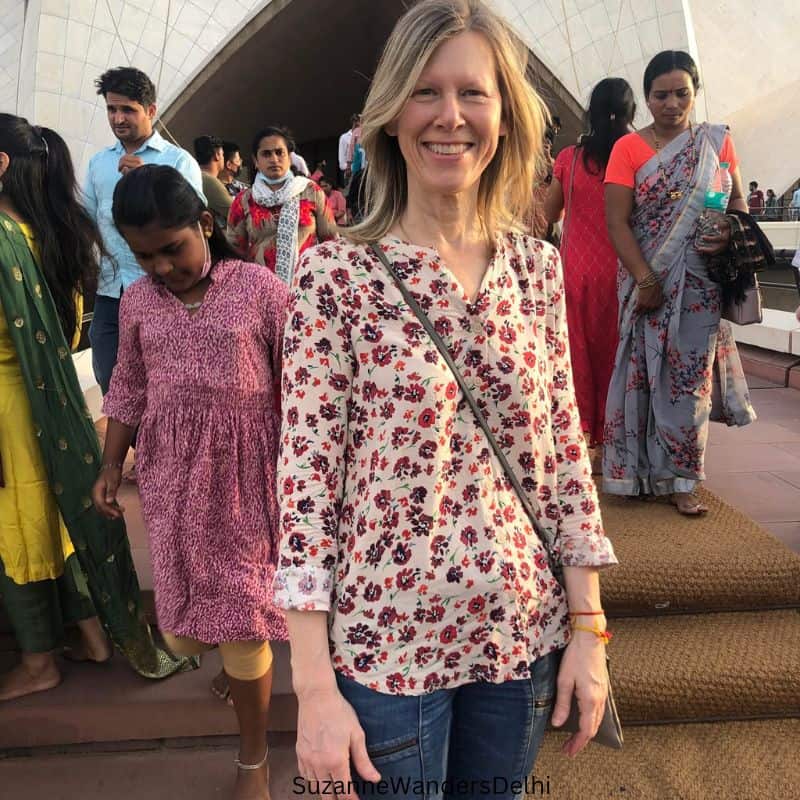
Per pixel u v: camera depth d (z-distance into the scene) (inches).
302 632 42.4
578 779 85.2
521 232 49.4
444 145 43.8
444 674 44.1
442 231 46.1
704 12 1138.0
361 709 43.2
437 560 43.4
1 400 84.6
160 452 72.3
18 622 92.8
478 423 44.9
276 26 783.7
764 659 93.6
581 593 48.9
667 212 111.6
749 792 82.9
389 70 43.7
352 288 43.2
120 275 131.0
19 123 83.9
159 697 93.6
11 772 90.7
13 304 80.7
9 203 83.8
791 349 210.8
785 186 1111.0
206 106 817.5
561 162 132.5
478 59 43.6
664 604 102.0
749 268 108.7
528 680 46.5
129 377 77.5
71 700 93.3
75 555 97.5
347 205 241.3
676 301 112.3
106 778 89.4
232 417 71.1
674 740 91.0
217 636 71.0
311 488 42.9
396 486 43.0
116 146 132.0
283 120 1005.8
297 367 43.4
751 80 1145.4
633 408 120.0
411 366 42.6
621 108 124.1
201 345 70.4
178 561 72.0
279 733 93.7
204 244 71.7
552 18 725.3
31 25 768.9
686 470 117.5
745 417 122.2
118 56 751.1
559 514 49.6
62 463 85.0
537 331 47.7
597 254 129.3
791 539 113.4
